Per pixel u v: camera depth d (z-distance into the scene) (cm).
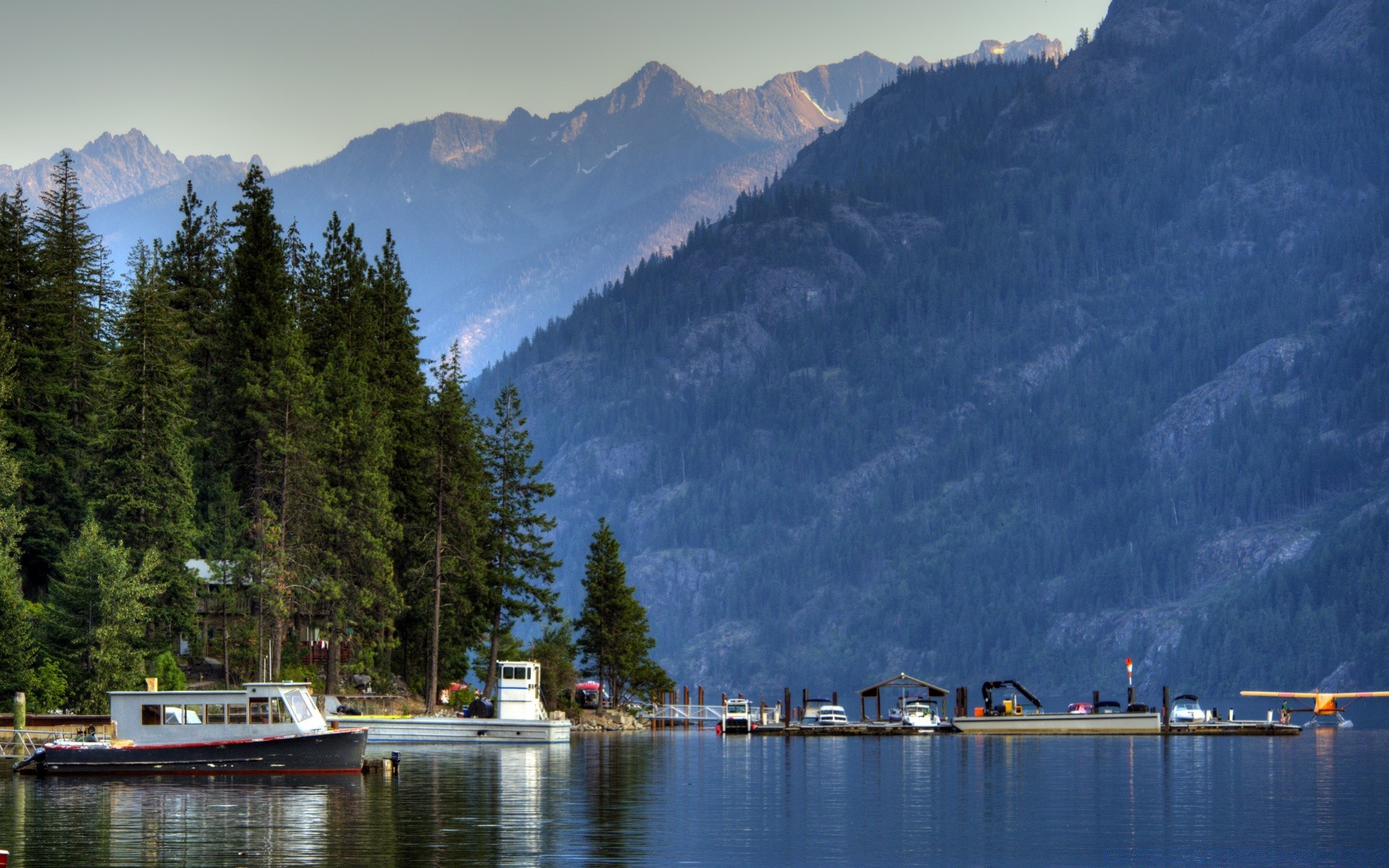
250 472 15525
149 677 12094
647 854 6172
